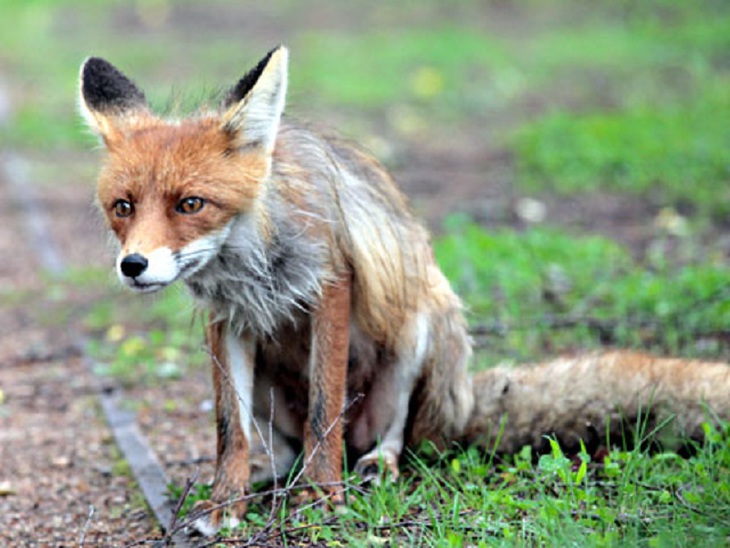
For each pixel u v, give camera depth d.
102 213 8.78
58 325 15.30
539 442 9.66
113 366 13.24
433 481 8.95
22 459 10.82
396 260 9.34
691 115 24.16
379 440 9.52
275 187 8.58
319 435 8.84
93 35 39.50
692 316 12.53
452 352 9.70
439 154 23.89
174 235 8.14
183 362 13.41
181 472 10.20
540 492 8.23
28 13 43.12
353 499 8.70
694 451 9.22
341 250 8.87
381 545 7.74
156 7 43.53
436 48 34.50
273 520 8.08
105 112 8.98
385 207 9.59
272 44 36.50
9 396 12.69
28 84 32.62
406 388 9.60
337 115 27.59
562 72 31.42
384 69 32.34
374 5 42.72
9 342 14.67
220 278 8.66
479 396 9.88
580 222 18.06
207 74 31.91
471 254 15.39
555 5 41.22
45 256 18.27
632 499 8.08
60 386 13.01
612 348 12.06
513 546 7.39
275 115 8.41
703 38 33.97
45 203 21.59
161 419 11.70
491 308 13.70
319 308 8.80
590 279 14.47
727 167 20.03
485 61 32.84
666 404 9.31
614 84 29.39
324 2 43.59
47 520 9.38
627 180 20.33
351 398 9.73
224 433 8.89
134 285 7.99
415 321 9.49
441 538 7.58
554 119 24.55
